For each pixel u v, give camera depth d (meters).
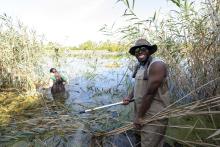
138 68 3.91
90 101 6.82
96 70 11.08
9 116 5.72
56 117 5.25
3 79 9.10
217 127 4.09
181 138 3.99
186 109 3.37
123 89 7.82
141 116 3.54
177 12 5.67
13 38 9.09
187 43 5.62
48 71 9.85
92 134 4.38
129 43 7.14
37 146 4.13
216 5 4.73
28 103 6.85
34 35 9.43
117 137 4.49
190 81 5.46
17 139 4.39
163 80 3.47
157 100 3.51
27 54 9.06
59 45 10.90
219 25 4.49
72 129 4.63
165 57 6.00
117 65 11.30
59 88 7.95
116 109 5.75
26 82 8.41
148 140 3.60
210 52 5.04
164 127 3.67
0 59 8.92
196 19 5.46
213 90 4.91
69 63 11.15
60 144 4.21
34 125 4.95
